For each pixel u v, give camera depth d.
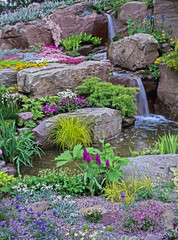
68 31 15.60
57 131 6.63
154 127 8.51
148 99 10.56
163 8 12.80
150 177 4.05
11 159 5.55
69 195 3.50
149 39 11.01
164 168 4.28
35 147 6.16
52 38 15.13
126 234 2.69
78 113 7.32
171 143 5.46
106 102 8.53
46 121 6.83
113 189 3.55
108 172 3.81
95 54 14.77
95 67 9.98
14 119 7.10
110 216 3.00
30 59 11.22
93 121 7.04
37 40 14.62
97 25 15.56
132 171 4.23
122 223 2.84
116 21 15.63
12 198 3.59
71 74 9.21
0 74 9.02
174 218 2.88
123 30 15.16
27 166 5.51
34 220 2.88
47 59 10.91
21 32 14.34
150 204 3.07
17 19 15.60
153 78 10.39
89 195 3.77
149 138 7.41
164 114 9.94
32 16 15.70
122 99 8.50
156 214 2.90
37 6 19.41
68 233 2.63
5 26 15.05
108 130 7.43
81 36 15.07
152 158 4.62
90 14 15.73
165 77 9.55
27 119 7.32
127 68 11.90
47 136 6.64
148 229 2.72
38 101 8.34
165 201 3.33
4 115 6.93
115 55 12.62
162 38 12.48
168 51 11.77
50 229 2.68
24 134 6.21
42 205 3.28
